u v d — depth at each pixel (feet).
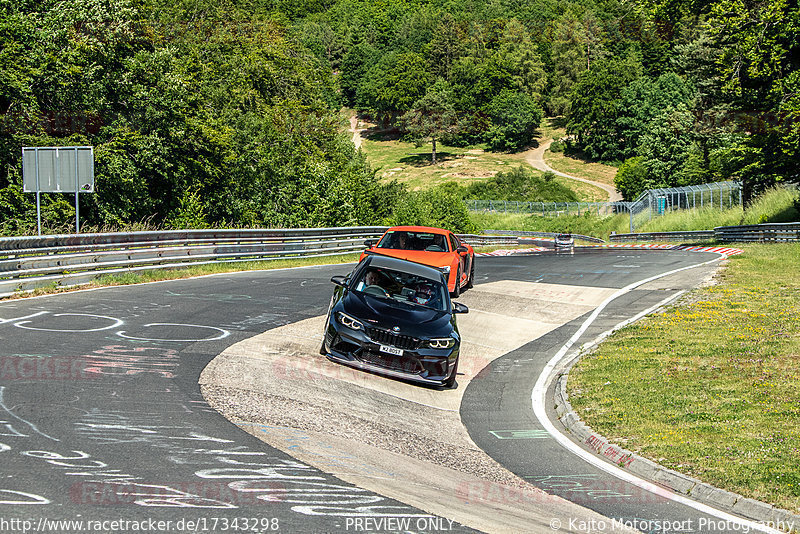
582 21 619.67
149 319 37.35
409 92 531.09
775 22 106.63
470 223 183.42
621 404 28.50
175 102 97.66
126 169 91.30
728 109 195.72
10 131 82.17
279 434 21.12
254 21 219.61
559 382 32.94
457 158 469.16
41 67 84.28
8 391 22.18
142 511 14.03
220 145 108.58
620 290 61.98
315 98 195.21
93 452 17.40
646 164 277.44
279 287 53.88
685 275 71.20
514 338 43.55
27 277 45.32
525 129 479.00
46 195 81.92
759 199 154.92
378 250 52.75
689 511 18.54
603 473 21.59
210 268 63.87
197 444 18.97
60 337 31.17
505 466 21.67
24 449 17.11
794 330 41.55
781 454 22.16
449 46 593.01
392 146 520.01
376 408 26.32
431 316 31.76
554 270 78.28
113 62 95.96
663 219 194.39
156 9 163.43
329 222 115.75
